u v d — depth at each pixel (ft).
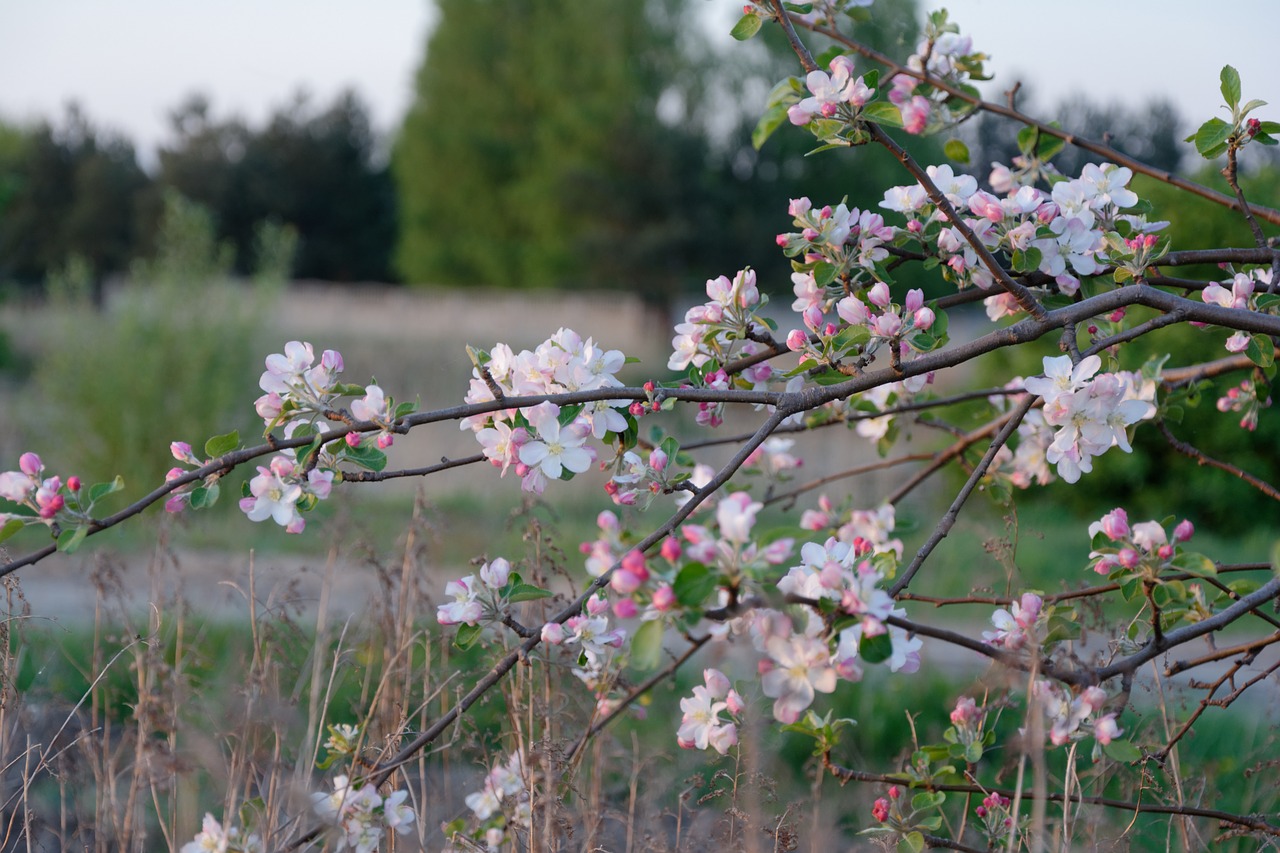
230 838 6.94
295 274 126.00
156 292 30.76
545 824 7.23
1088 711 6.07
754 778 6.66
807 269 7.93
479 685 6.46
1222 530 26.43
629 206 77.41
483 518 24.00
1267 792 10.14
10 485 5.90
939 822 6.91
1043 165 10.07
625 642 7.34
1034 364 25.95
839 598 5.02
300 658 10.87
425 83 95.71
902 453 31.55
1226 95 7.69
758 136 9.75
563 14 89.20
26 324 52.75
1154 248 7.99
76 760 9.46
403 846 8.48
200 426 28.91
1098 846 7.89
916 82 10.25
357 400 6.43
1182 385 10.12
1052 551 21.76
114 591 10.68
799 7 9.30
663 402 6.69
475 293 91.61
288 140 124.67
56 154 118.93
